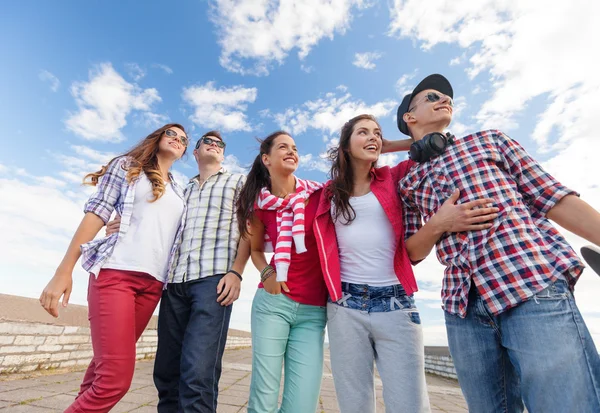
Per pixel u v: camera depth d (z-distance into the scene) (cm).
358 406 158
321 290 192
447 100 174
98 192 190
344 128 198
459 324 145
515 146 149
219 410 312
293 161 203
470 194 145
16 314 362
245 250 217
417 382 151
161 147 215
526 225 132
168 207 205
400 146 211
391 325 160
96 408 156
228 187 235
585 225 125
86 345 464
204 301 197
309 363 179
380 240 176
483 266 133
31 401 272
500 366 138
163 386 207
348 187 191
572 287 123
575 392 109
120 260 180
